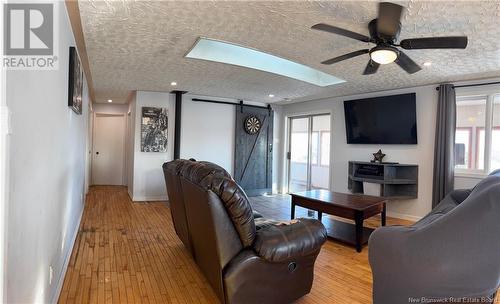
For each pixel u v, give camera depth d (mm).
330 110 6055
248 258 1807
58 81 1937
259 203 5934
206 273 2209
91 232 3617
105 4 2191
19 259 1104
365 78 4293
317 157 6578
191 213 2297
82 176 4480
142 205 5277
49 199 1691
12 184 1009
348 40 2889
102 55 3412
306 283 2100
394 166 4746
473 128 4309
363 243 3385
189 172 2205
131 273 2523
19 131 1092
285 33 2736
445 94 4332
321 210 3584
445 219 1561
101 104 7438
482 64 3496
